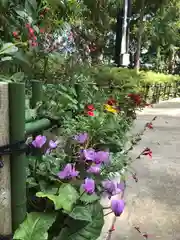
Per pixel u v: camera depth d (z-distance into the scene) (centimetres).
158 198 259
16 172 117
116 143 243
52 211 130
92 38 557
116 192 146
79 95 256
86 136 187
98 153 152
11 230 119
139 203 247
